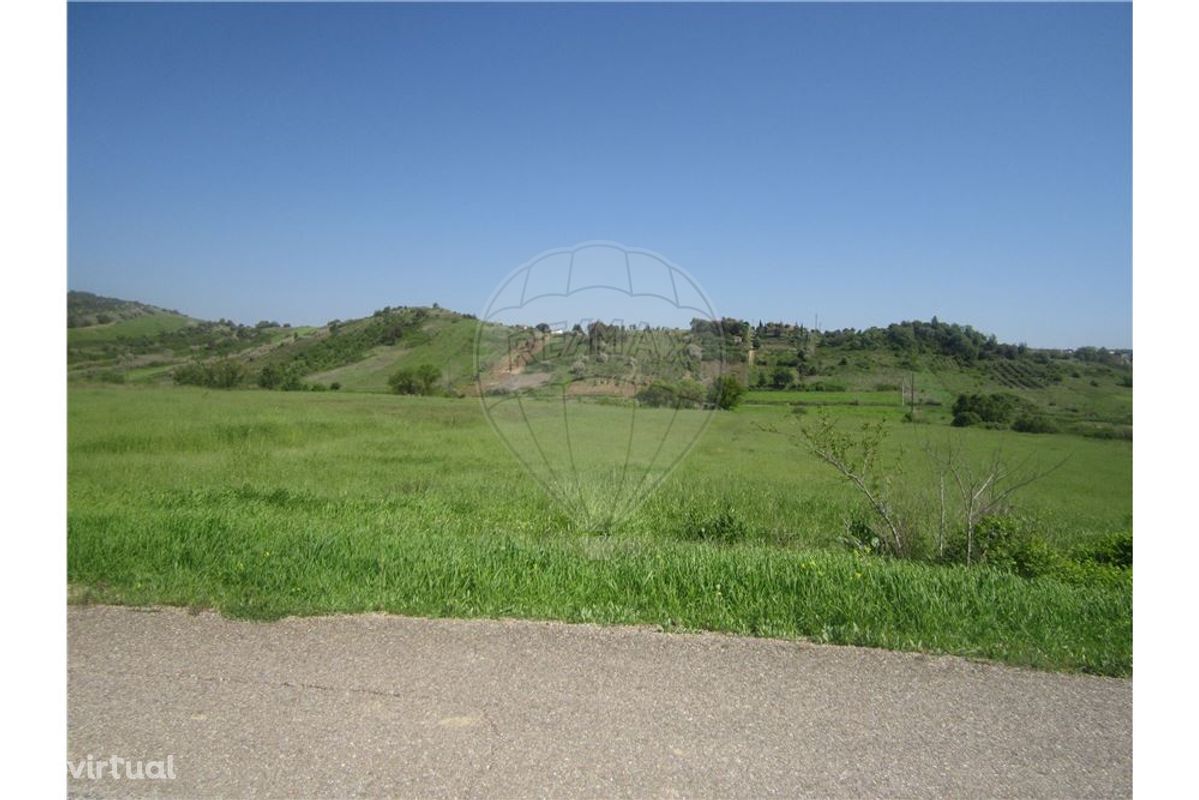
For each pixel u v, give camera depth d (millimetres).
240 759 2930
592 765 2924
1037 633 4418
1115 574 6422
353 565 5480
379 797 2693
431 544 6102
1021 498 9398
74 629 4227
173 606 4637
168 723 3201
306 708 3344
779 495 9109
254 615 4469
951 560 6969
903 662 3988
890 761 3014
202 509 8055
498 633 4277
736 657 4004
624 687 3605
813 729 3254
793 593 5000
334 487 9781
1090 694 3656
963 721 3363
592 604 4844
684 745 3086
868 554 7039
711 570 5332
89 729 3146
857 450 9125
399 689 3541
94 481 9953
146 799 2670
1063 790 2854
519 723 3234
